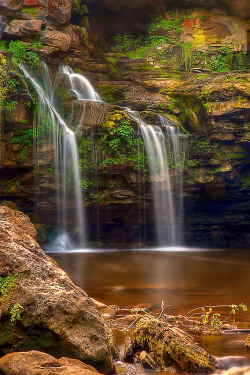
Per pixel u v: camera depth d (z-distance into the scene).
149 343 5.09
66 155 18.08
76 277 11.75
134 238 20.20
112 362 4.67
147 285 10.51
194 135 19.48
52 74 19.17
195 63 23.61
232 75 20.23
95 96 20.52
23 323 4.53
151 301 8.56
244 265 14.30
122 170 18.50
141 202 18.97
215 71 23.56
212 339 5.93
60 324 4.52
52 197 18.00
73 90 19.47
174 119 19.66
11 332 4.53
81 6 22.81
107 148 18.25
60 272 5.14
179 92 20.14
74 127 18.42
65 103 18.78
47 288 4.71
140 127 18.56
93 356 4.47
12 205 12.36
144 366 4.84
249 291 9.73
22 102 17.16
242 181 20.00
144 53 23.56
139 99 20.28
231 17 23.98
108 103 19.44
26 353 4.10
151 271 12.91
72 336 4.50
